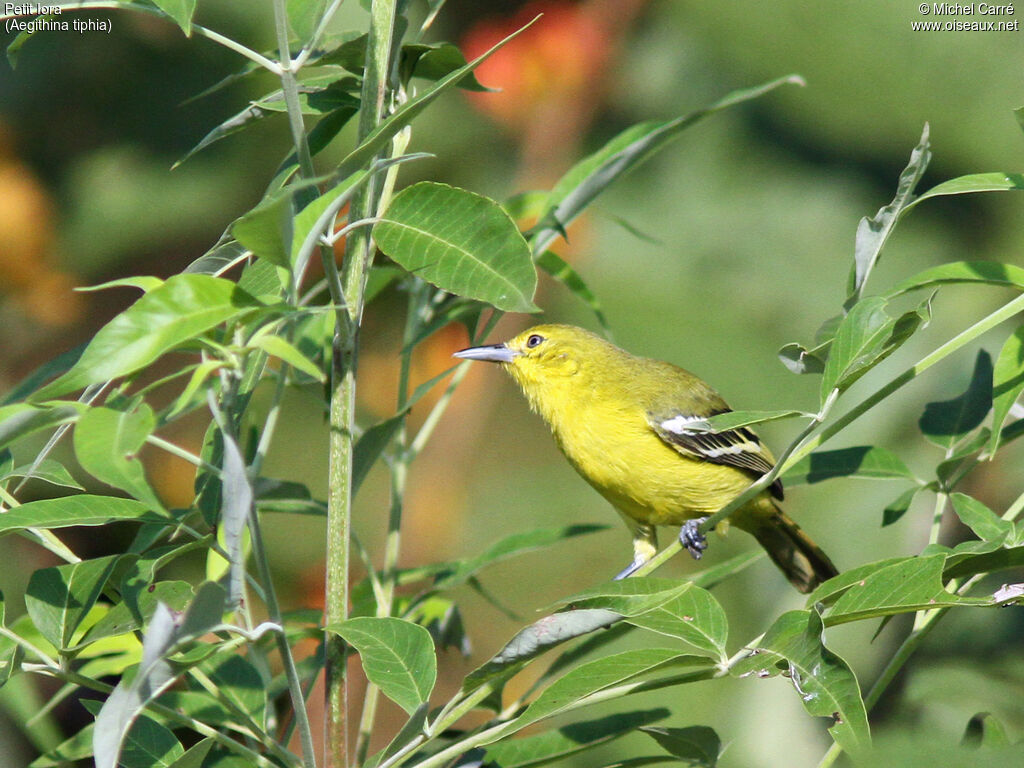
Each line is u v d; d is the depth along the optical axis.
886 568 5.00
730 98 7.44
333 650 5.75
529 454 12.69
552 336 10.02
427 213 5.43
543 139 11.97
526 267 5.29
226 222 11.75
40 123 11.70
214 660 6.12
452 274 5.36
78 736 6.29
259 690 6.02
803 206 12.41
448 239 5.40
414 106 5.00
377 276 8.08
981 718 5.99
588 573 12.16
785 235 12.38
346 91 6.27
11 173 11.42
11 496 5.58
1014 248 11.95
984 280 5.71
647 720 6.36
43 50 11.57
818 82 12.11
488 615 12.04
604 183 7.90
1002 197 12.08
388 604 6.62
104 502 5.18
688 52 12.51
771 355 11.96
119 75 11.65
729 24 12.25
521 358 10.08
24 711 6.72
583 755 9.75
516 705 6.66
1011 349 5.67
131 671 4.32
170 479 11.29
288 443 11.83
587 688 4.93
